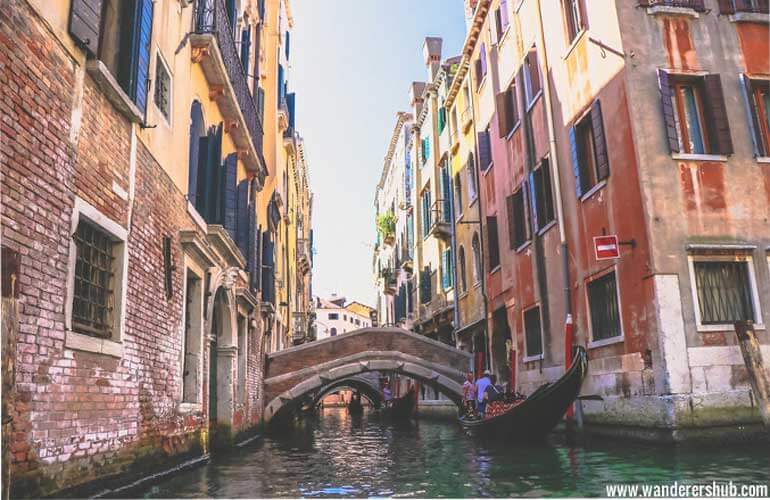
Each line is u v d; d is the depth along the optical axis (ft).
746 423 28.09
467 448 35.70
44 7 15.31
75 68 17.03
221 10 33.35
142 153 22.35
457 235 67.00
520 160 46.68
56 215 15.75
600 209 34.37
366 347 55.93
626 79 31.55
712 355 28.66
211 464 29.91
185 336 29.22
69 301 16.17
